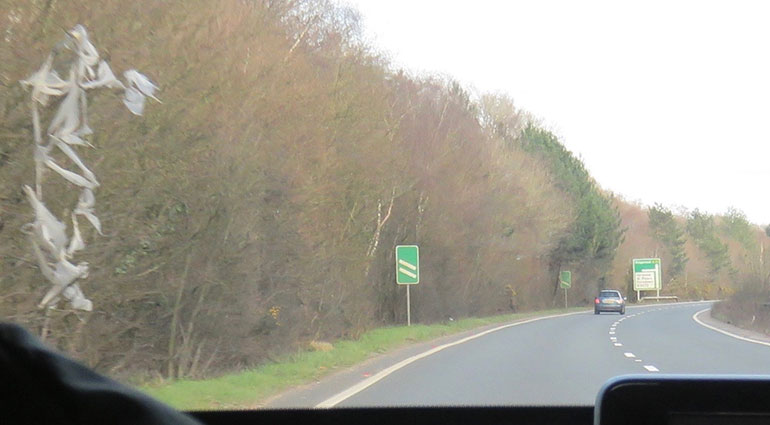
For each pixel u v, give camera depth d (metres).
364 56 31.27
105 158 13.55
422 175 40.94
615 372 17.03
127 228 14.35
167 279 16.42
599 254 80.88
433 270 43.81
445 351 23.78
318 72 25.25
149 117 14.48
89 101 12.80
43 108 11.76
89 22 12.84
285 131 20.11
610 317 55.12
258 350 19.56
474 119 50.22
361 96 29.05
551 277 77.94
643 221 113.06
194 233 16.70
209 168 16.75
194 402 11.85
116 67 13.15
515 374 16.69
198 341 17.77
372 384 15.15
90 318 14.28
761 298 45.62
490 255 53.03
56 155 12.45
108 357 15.32
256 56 18.75
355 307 28.97
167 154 15.12
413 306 41.59
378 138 30.17
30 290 12.20
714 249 124.88
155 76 14.53
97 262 13.61
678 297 110.94
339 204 26.61
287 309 21.45
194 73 15.52
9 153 11.72
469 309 51.47
